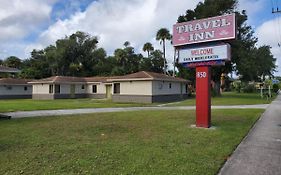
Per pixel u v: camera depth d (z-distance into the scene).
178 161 6.01
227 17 10.79
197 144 7.77
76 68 63.44
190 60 11.67
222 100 32.59
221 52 10.97
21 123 12.13
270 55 67.62
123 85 30.80
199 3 43.00
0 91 38.75
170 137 8.81
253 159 6.31
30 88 43.38
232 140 8.36
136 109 20.03
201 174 5.18
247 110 19.02
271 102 29.50
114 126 11.24
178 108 21.03
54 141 8.18
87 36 68.44
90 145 7.62
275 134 9.59
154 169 5.44
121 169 5.45
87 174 5.17
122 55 65.88
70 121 12.81
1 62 73.62
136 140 8.34
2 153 6.71
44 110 19.00
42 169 5.46
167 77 33.12
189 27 11.70
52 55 63.44
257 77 56.62
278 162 6.08
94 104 25.08
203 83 11.22
